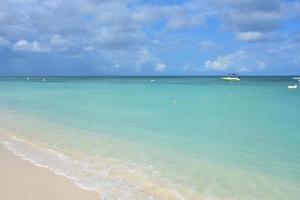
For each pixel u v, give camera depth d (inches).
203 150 409.1
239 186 288.7
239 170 331.0
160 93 1556.3
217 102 1066.7
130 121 644.1
